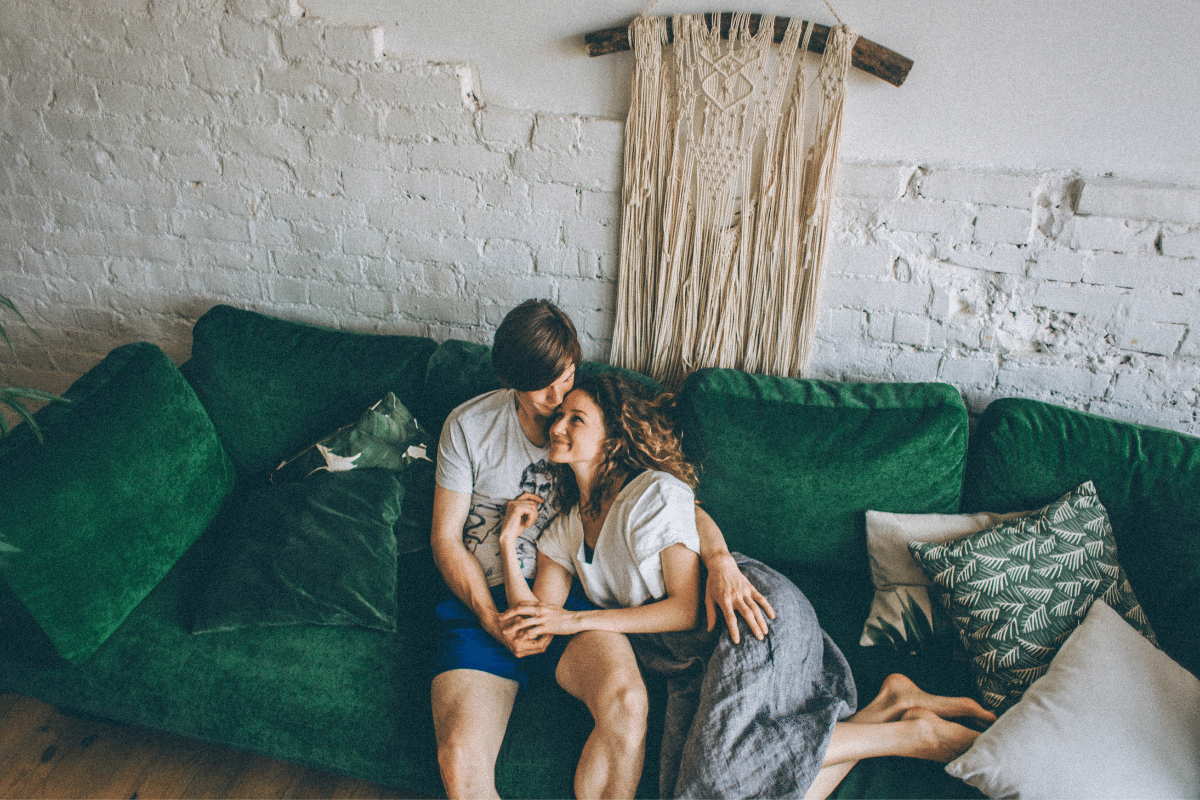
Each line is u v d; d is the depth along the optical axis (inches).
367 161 74.7
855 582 66.9
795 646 53.4
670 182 68.5
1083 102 61.0
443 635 57.9
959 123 64.0
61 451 57.4
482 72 70.0
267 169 77.1
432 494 68.2
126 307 88.1
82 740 66.1
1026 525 59.2
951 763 49.6
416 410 71.1
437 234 77.0
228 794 62.3
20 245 86.4
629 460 59.6
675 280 72.1
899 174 65.7
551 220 73.9
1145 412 69.7
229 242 81.9
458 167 73.3
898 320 71.4
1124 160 62.2
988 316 69.5
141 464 62.1
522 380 56.5
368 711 54.6
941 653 60.5
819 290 69.9
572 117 69.5
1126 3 57.1
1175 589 57.6
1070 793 46.8
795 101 64.4
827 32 61.6
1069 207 64.2
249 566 60.9
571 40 67.2
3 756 64.4
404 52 70.5
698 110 66.7
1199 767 47.1
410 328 82.9
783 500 64.7
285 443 72.9
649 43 64.4
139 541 61.1
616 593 58.8
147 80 74.7
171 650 58.2
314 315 84.4
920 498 64.1
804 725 50.3
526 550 62.6
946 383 69.9
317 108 73.1
